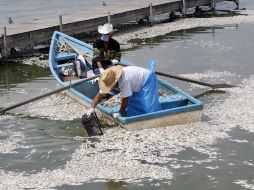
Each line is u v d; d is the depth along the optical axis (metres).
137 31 24.39
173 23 26.77
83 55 14.09
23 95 13.40
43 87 14.26
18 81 15.16
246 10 31.09
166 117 10.28
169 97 11.24
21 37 18.94
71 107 12.03
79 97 11.91
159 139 9.73
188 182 8.02
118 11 25.09
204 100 12.32
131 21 27.56
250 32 22.78
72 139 10.02
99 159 8.95
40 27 20.50
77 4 38.22
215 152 9.16
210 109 11.55
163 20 28.34
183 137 9.84
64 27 20.81
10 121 11.16
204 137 9.84
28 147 9.63
